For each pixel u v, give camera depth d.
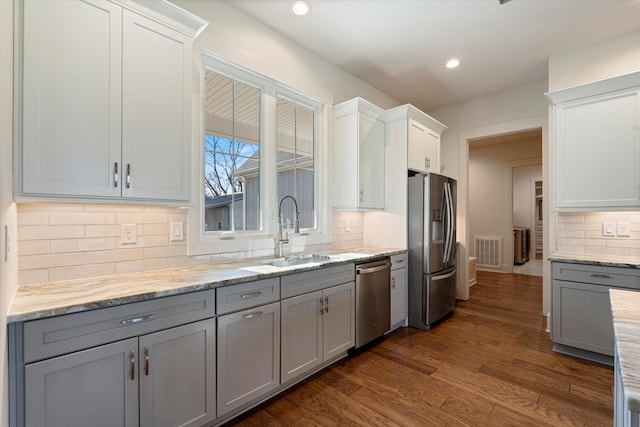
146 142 1.62
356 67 3.35
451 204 3.58
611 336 2.35
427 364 2.44
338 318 2.42
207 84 2.32
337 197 3.21
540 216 9.43
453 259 3.66
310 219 3.09
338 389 2.08
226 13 2.34
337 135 3.21
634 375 0.67
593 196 2.63
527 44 2.91
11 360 1.08
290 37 2.79
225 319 1.68
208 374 1.61
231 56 2.31
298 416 1.80
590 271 2.45
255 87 2.61
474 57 3.16
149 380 1.40
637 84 2.45
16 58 1.26
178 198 1.74
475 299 4.35
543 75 3.55
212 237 2.29
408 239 3.35
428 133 3.70
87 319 1.23
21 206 1.48
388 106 4.11
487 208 6.67
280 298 1.98
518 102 3.89
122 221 1.80
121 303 1.30
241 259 2.39
